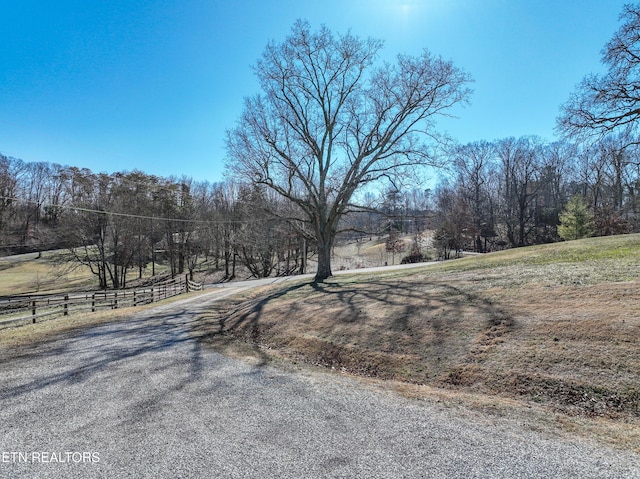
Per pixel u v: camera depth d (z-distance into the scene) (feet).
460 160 178.50
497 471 10.58
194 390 19.06
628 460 10.89
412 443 12.52
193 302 67.05
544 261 40.47
